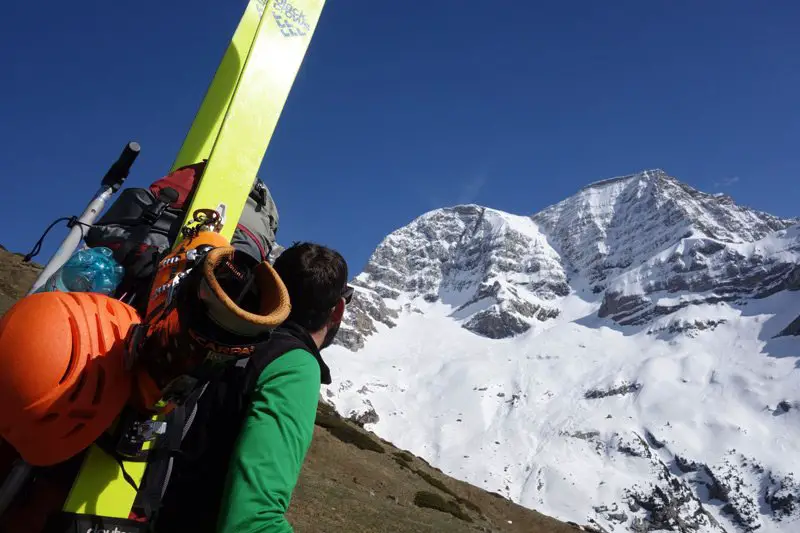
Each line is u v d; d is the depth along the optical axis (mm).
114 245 2176
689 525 192750
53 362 1562
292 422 1874
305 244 2414
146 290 2092
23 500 1752
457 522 27625
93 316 1687
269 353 2000
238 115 2559
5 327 1615
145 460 1789
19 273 28953
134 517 1875
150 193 2328
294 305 2318
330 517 16078
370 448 45219
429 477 44438
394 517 19859
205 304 1589
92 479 1777
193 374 1654
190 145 3000
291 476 1826
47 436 1597
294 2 2898
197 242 1932
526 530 47719
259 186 2650
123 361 1696
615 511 196750
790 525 189000
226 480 1793
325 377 2221
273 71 2732
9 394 1555
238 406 1945
